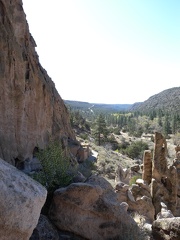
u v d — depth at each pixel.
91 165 35.12
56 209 8.87
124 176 29.72
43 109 19.97
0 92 13.02
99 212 8.99
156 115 191.25
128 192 17.64
